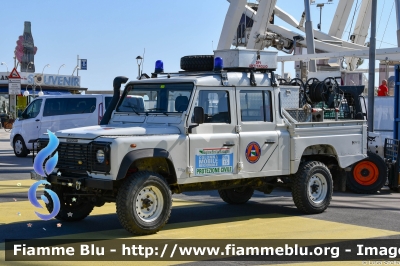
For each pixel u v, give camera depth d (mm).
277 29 34250
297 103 9805
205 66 9125
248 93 8898
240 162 8641
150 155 7598
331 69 28453
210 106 8430
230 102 8633
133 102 8977
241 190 10625
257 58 9102
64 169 8094
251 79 8883
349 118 11438
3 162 18312
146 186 7641
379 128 16531
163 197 7828
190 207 10367
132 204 7488
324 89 10367
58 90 47938
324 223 8805
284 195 12000
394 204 10898
